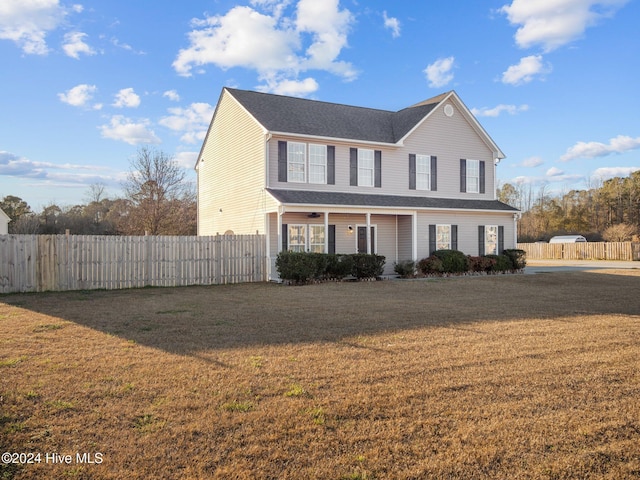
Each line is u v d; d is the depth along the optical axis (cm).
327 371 560
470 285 1645
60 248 1457
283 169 1881
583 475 322
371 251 2148
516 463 338
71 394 472
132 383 508
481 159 2409
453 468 329
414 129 2159
